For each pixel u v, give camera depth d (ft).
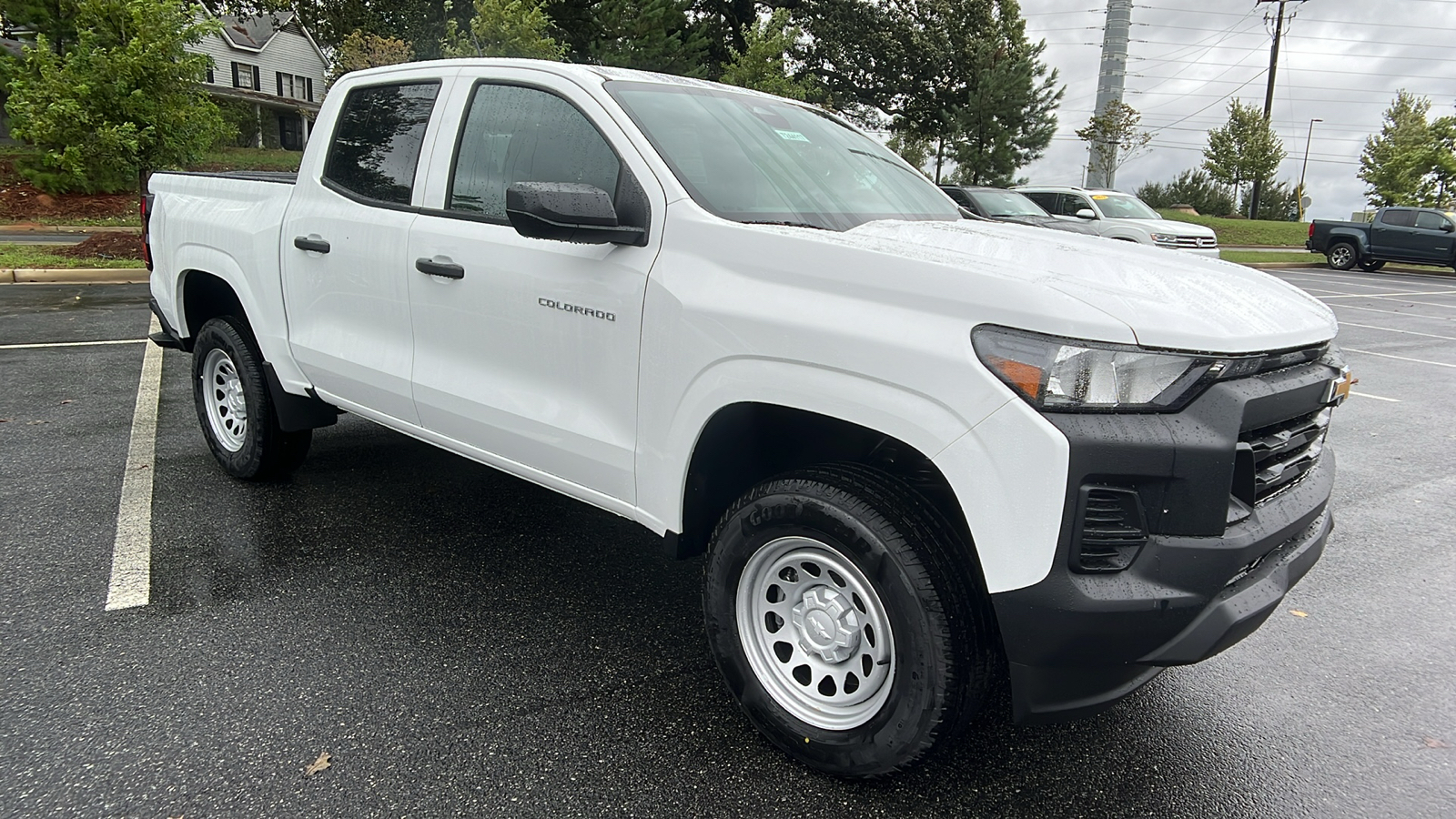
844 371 7.38
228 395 15.12
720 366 8.18
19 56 80.69
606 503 9.66
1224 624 6.89
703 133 9.87
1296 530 7.71
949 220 10.74
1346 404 25.50
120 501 14.25
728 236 8.31
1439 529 15.52
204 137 65.36
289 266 12.98
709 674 9.94
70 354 24.64
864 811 7.83
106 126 61.00
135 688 9.21
